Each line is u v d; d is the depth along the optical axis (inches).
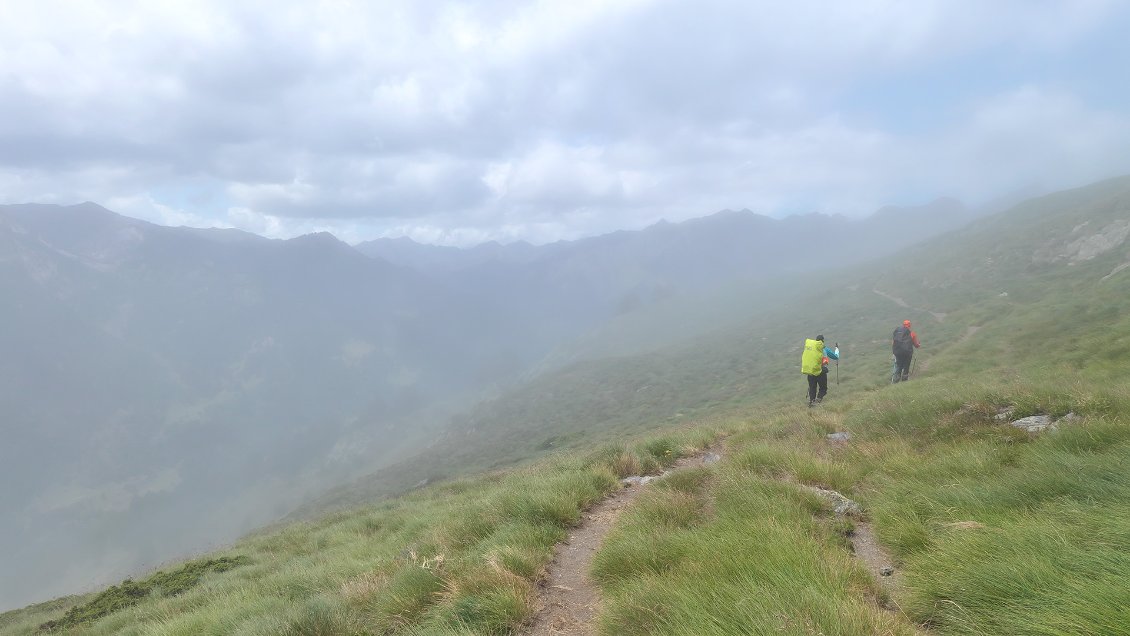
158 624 319.9
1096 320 1131.9
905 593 161.3
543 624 192.9
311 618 229.3
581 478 358.9
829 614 136.9
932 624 145.6
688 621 150.6
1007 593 135.8
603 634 168.7
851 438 395.9
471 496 557.9
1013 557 148.7
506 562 235.1
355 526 608.1
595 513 315.3
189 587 464.1
